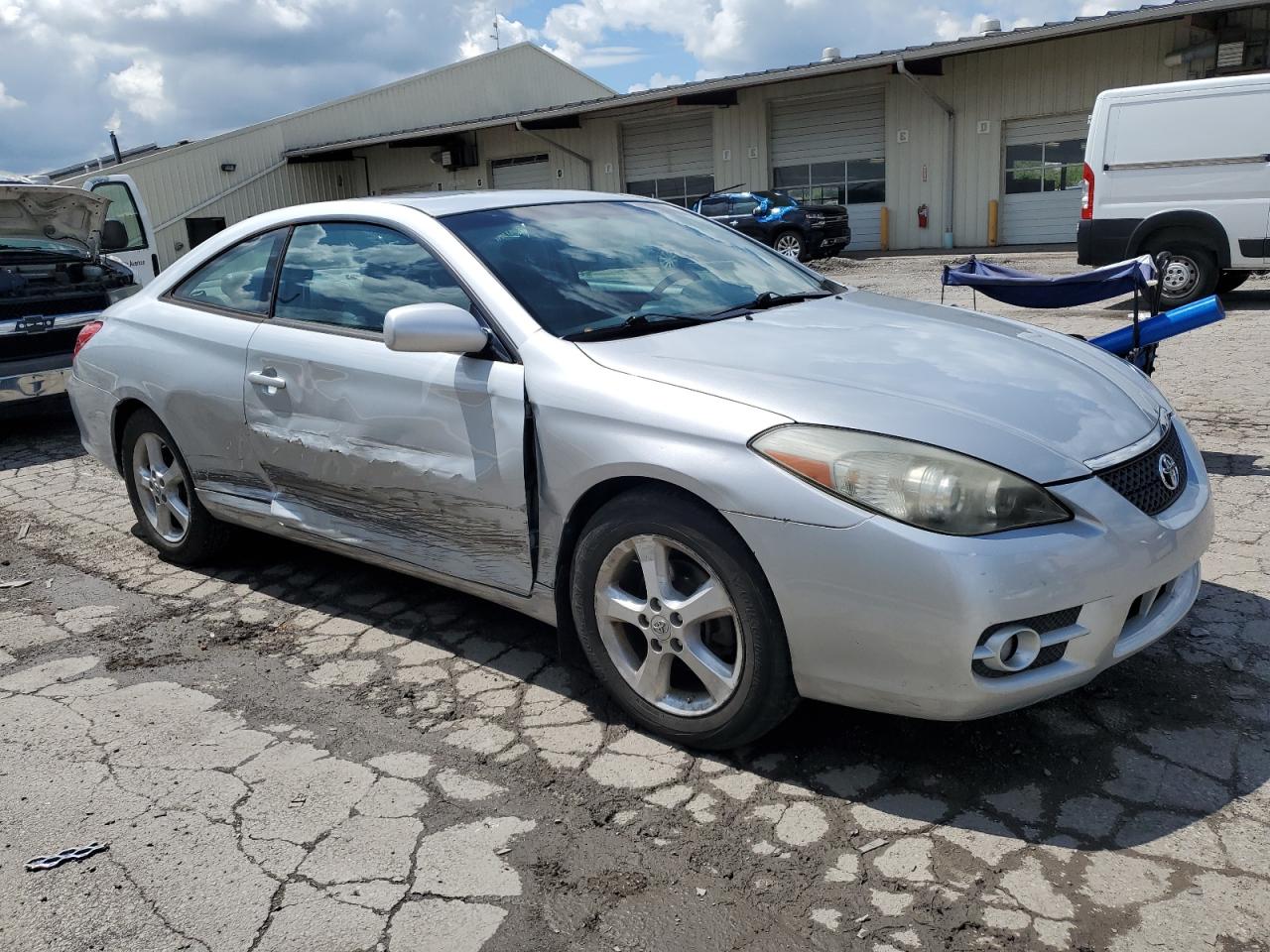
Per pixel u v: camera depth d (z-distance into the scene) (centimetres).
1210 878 224
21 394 716
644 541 277
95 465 670
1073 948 205
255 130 2834
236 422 386
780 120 2414
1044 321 1062
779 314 336
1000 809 252
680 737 284
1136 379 321
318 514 372
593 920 220
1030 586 235
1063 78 2023
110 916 227
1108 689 305
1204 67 1867
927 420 250
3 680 349
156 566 459
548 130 2759
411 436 325
